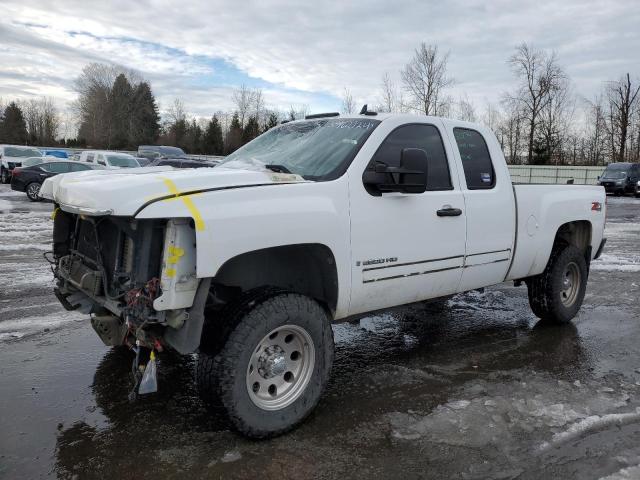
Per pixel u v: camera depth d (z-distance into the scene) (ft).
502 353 16.63
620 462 10.54
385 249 13.03
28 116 313.73
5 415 11.96
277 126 16.40
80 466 10.11
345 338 17.92
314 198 11.62
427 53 154.81
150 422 11.82
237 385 10.44
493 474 10.09
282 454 10.64
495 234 16.03
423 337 18.15
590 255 20.39
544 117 174.19
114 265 11.06
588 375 14.96
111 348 16.05
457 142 15.44
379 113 14.35
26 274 24.99
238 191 10.53
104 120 281.95
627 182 101.14
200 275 9.75
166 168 13.07
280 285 12.81
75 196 10.74
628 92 176.24
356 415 12.33
